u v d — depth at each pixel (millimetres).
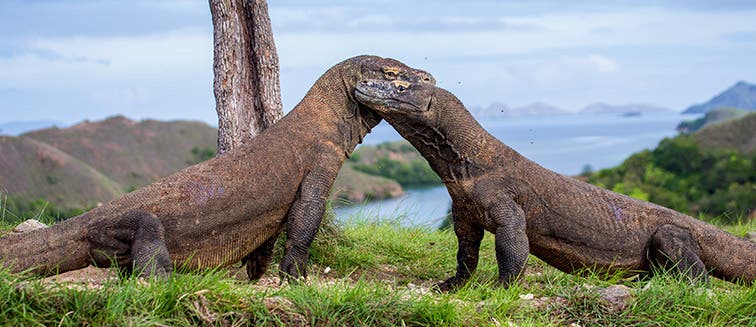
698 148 55031
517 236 7535
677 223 8039
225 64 9148
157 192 6723
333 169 7656
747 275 8070
